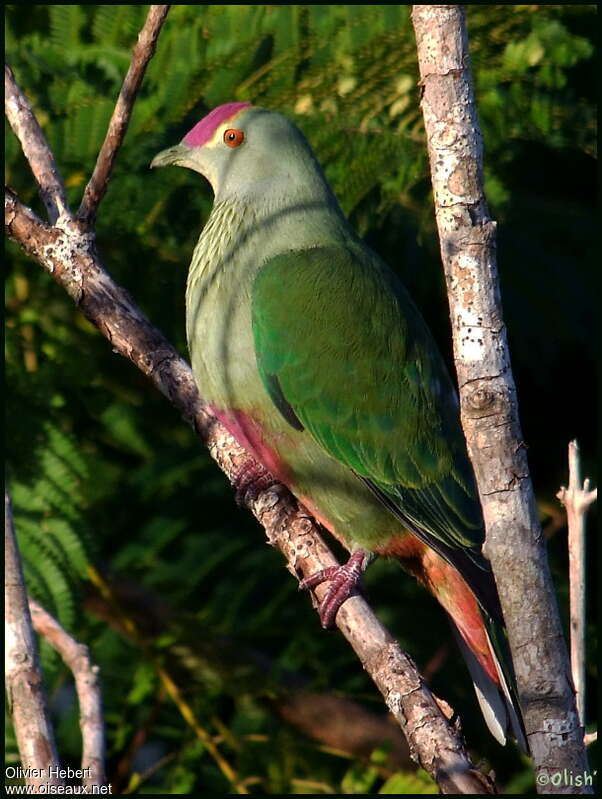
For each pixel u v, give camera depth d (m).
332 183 9.55
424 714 6.00
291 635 10.67
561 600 10.48
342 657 10.54
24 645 5.74
